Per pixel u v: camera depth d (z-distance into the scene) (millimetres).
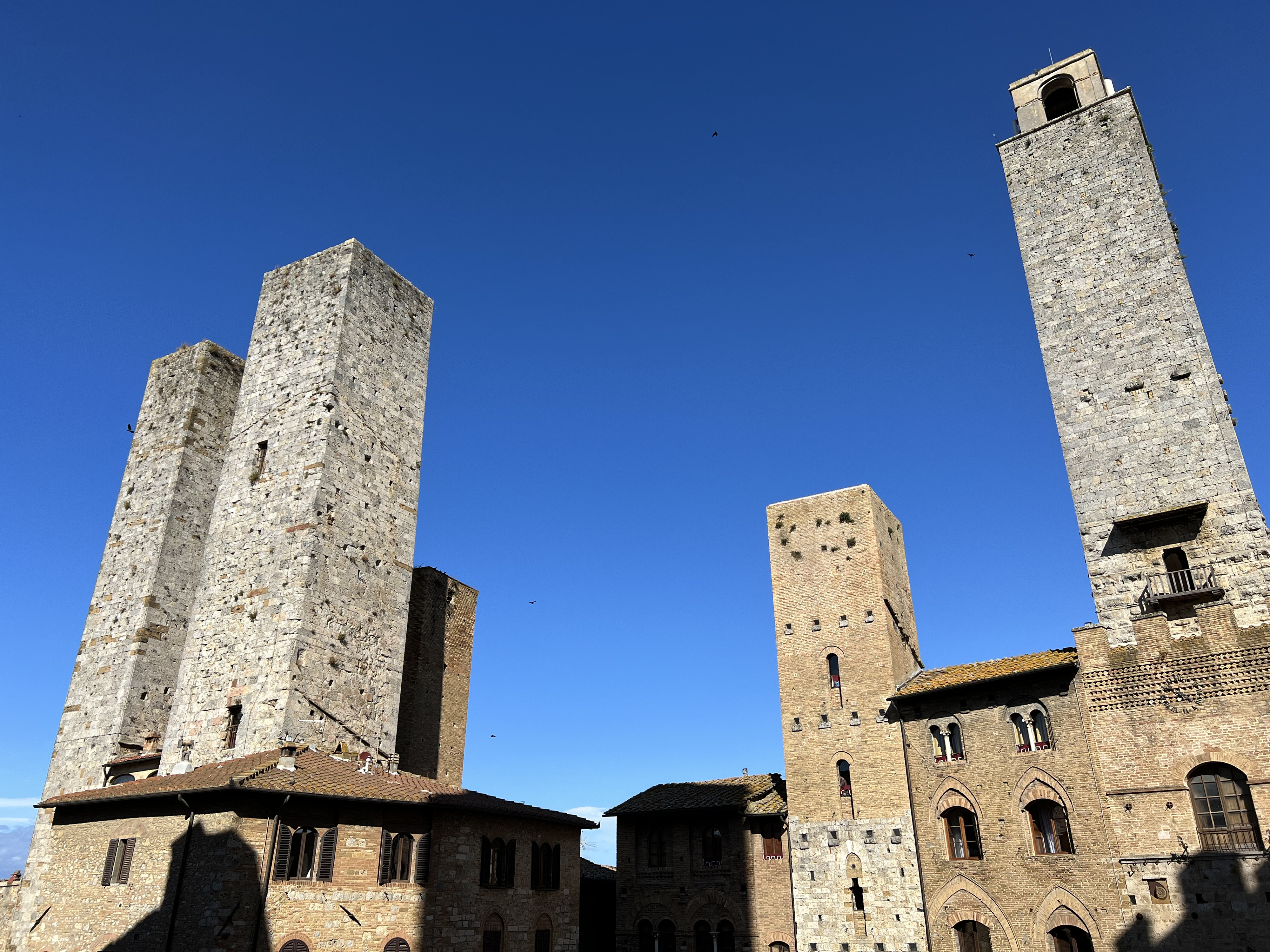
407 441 48250
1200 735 34188
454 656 57031
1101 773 35781
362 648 41969
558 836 42875
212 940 28672
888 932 40375
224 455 54844
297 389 44938
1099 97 47094
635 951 49594
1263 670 33625
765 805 48500
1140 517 37438
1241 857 31922
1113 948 33500
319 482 41594
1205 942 31812
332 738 39125
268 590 40531
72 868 34125
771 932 46000
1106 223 43594
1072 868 35406
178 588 50281
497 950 37250
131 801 33188
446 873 35625
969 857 39000
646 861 51406
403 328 49875
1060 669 37625
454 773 54688
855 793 43719
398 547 45750
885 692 45062
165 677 48438
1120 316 41688
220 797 30969
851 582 48625
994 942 36781
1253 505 35906
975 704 40562
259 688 38469
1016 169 47312
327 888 31969
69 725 48000
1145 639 36469
